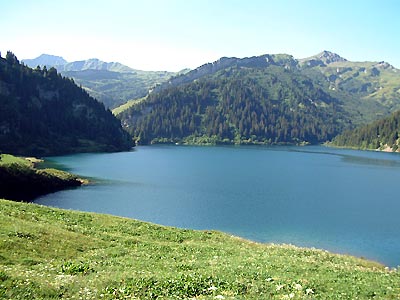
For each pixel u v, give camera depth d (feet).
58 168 511.40
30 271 67.26
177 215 253.65
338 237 210.18
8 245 82.69
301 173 520.42
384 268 125.70
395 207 297.33
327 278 78.07
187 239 136.56
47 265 76.43
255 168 575.38
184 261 92.84
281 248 135.33
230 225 230.68
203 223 234.17
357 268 104.01
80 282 62.18
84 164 577.84
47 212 137.69
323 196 342.03
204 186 383.04
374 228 230.68
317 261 108.17
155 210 267.18
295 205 297.12
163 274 71.67
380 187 405.59
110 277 67.15
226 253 110.32
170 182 406.62
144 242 115.55
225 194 338.34
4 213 116.78
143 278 65.98
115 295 57.16
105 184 385.50
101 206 277.23
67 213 143.13
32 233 94.58
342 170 574.15
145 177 442.91
